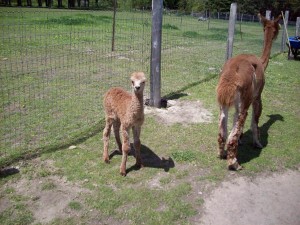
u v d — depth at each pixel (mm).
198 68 10484
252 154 5129
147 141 5387
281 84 9125
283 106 7379
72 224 3500
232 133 4484
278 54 14367
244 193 4152
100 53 11617
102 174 4391
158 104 6824
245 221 3666
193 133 5723
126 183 4219
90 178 4285
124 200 3885
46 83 7926
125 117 4184
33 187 4059
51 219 3562
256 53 13414
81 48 12336
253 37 19547
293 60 13070
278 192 4211
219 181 4363
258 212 3820
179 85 8539
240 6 39844
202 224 3582
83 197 3912
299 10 38938
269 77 9836
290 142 5570
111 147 5168
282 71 10852
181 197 3988
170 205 3830
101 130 5648
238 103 4406
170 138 5516
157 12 6250
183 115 6512
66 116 6113
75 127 5699
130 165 4664
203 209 3811
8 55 10531
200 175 4480
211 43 15844
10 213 3613
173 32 19016
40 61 9961
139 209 3740
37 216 3598
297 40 12734
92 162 4676
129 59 10953
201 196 4035
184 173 4488
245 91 4355
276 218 3738
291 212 3846
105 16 24828
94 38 14648
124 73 9172
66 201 3840
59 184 4141
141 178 4336
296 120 6562
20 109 6320
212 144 5348
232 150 4512
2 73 8461
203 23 27750
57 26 17578
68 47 12367
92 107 6602
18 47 11789
